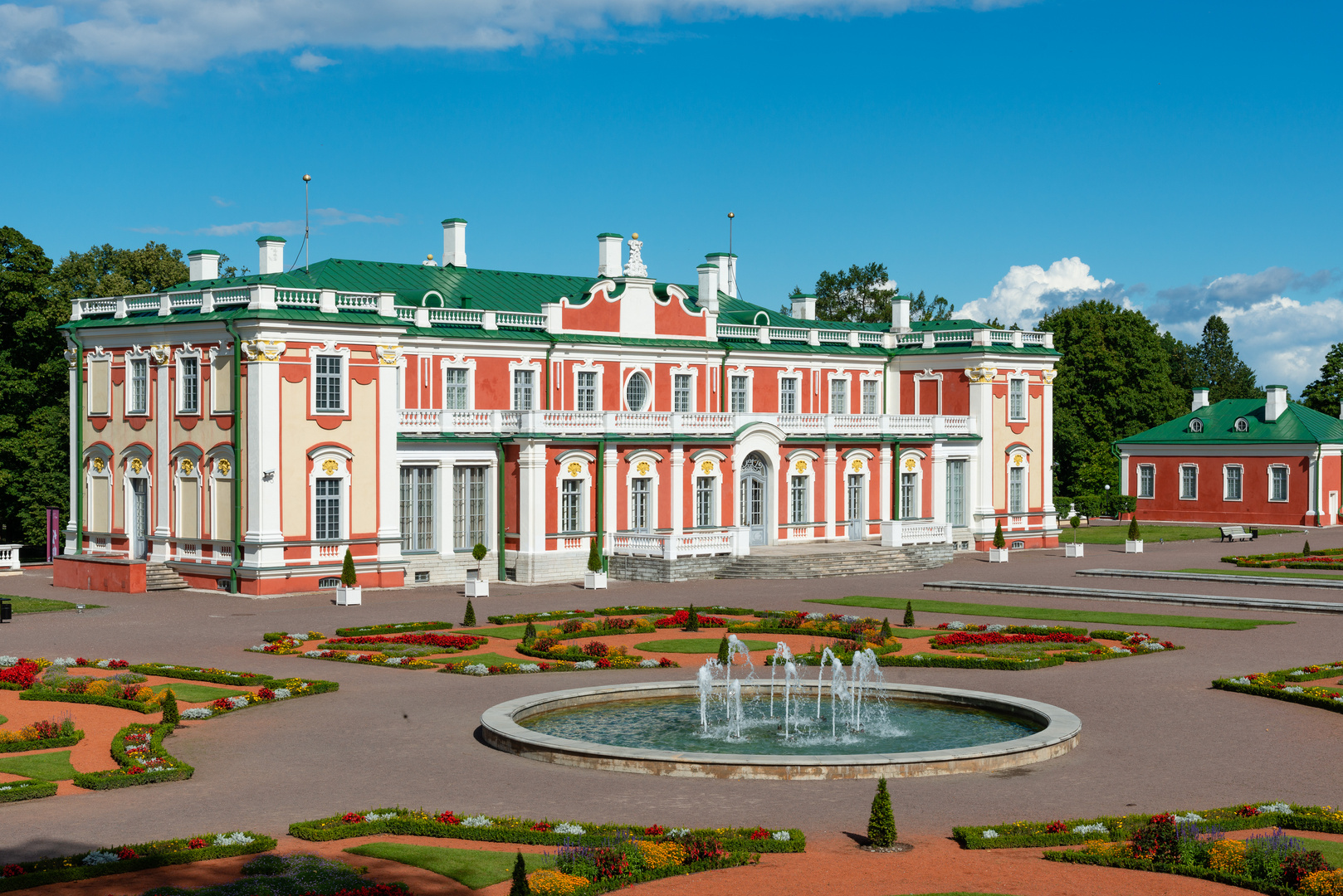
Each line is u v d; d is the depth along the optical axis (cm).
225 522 5603
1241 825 2128
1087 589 5525
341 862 1950
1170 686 3450
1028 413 8194
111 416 6153
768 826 2177
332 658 3856
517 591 5706
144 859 1939
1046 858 1991
